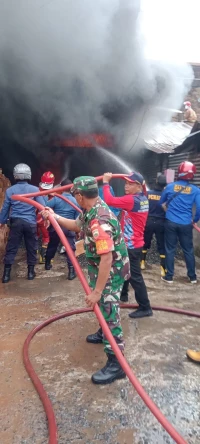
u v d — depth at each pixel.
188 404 2.32
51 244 5.07
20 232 4.55
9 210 4.55
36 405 2.27
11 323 3.44
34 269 5.23
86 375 2.62
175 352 2.98
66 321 3.50
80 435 2.03
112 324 2.48
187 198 4.66
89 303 2.19
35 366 2.72
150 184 8.67
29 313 3.68
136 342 3.12
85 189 2.28
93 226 2.24
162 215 5.01
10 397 2.35
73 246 4.82
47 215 2.63
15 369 2.67
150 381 2.55
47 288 4.45
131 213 3.31
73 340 3.13
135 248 3.42
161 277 5.09
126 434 2.05
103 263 2.17
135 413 2.23
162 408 2.28
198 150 6.28
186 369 2.73
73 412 2.22
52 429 2.00
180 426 2.12
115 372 2.54
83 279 2.28
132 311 3.80
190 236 4.79
